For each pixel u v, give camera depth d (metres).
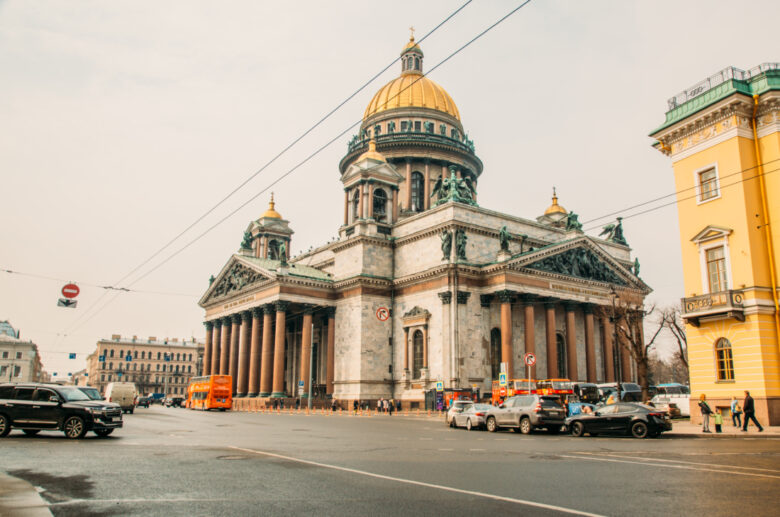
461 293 73.88
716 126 44.28
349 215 92.06
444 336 73.38
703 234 44.28
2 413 29.72
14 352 182.38
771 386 40.09
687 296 45.31
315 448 26.77
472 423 42.38
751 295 41.06
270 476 17.92
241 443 28.92
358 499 14.52
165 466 19.86
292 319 99.88
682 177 46.53
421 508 13.55
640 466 20.72
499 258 74.19
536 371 77.44
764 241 42.16
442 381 70.38
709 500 14.61
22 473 18.14
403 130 108.94
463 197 81.06
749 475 18.56
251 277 92.50
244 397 89.88
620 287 84.25
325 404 82.56
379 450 26.14
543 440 33.03
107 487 15.96
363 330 81.56
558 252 78.38
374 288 83.56
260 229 113.31
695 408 44.56
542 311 79.88
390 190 91.81
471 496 14.95
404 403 77.62
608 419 35.34
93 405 30.23
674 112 47.16
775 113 42.34
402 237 85.12
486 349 74.19
